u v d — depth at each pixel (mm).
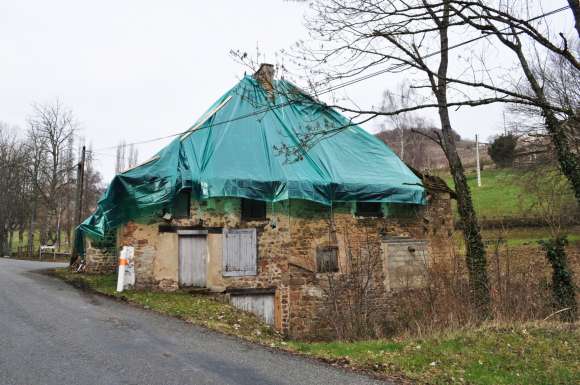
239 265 13469
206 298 12477
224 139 14266
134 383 5500
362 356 7332
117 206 12938
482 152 51750
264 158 14211
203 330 8773
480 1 7234
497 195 33562
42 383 5375
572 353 7398
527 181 22375
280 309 13570
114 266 16250
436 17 7527
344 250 14516
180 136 13859
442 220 16219
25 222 41062
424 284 13133
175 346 7363
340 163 15328
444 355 7340
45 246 32656
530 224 23797
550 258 12562
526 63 10734
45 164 36031
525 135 19391
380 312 14414
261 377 6012
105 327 8367
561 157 12430
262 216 13953
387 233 15211
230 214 13570
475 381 6336
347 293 13102
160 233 12977
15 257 33750
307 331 13562
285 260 13844
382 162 16094
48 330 7914
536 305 10883
